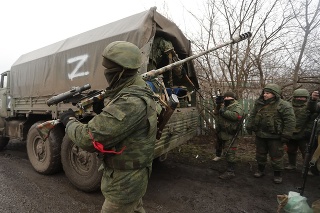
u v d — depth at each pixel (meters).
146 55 2.95
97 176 2.93
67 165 3.31
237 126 3.71
